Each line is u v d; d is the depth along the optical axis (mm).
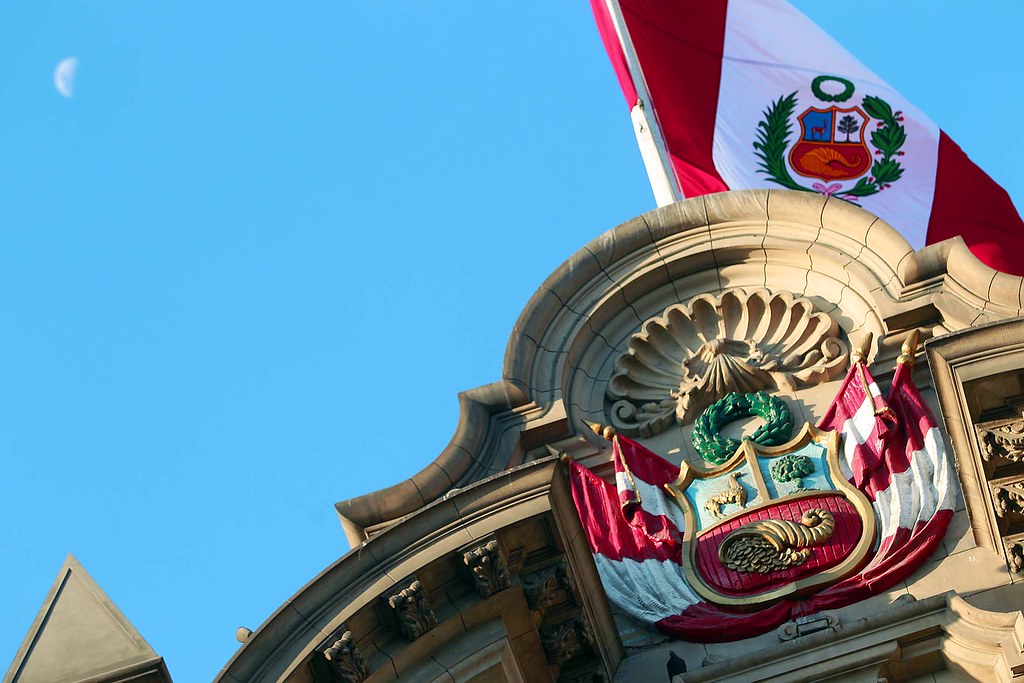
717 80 26500
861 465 19750
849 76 26250
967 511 19109
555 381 21266
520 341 21391
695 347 21656
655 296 21922
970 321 20312
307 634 18109
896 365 20484
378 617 18328
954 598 18438
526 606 18562
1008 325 18656
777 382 21125
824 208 21516
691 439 21016
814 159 25688
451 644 18484
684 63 26594
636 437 21172
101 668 17578
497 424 21078
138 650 17703
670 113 26406
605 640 19031
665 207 21969
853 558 19203
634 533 20016
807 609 19031
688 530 19875
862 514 19484
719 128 26219
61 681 17531
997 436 18641
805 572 19250
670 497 20297
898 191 25031
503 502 18500
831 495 19766
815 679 18438
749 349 21406
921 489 19500
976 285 20406
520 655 18703
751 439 20531
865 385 20156
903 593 18969
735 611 19234
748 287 21812
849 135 25766
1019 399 18688
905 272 20797
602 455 20906
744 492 20031
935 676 18406
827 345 21141
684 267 21906
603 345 21797
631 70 26609
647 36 26766
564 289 21750
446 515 18484
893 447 19828
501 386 21125
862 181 25297
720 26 26766
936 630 18469
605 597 19203
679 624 19250
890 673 18438
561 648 18734
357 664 18062
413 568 18250
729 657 18984
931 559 19125
